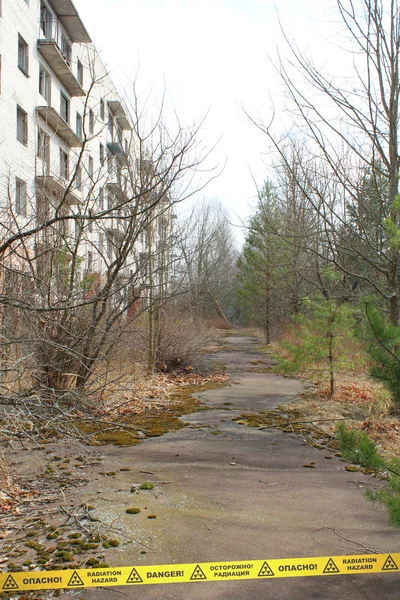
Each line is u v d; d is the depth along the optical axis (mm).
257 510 4469
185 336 14914
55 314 7355
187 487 5055
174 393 11328
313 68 8648
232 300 55344
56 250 7883
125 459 6031
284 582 3328
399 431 7223
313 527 4117
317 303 10906
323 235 10969
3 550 3672
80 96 23906
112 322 8336
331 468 5773
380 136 8445
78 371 7773
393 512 3158
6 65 17109
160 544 3781
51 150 19547
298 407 9531
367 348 3791
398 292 8406
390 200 8000
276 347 23688
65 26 22531
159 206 11164
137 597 3133
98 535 3904
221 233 47531
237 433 7484
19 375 4945
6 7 17062
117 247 8664
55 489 4906
